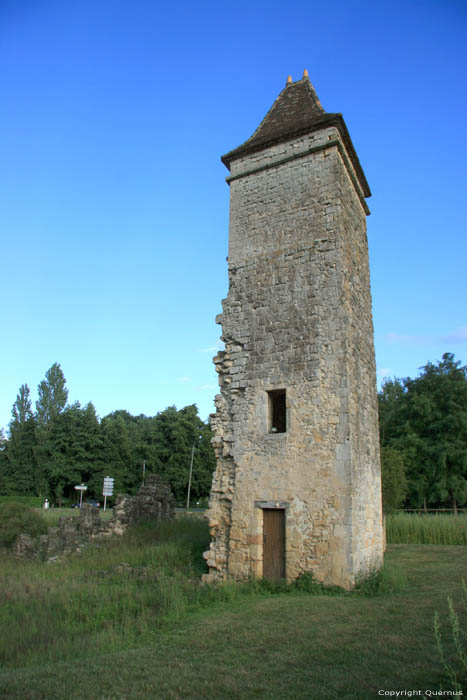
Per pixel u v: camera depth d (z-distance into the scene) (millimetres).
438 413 37219
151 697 5352
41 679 5938
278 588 10766
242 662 6336
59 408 55906
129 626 8266
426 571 12633
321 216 13070
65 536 18781
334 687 5457
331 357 11938
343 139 14047
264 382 12711
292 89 15836
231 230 14516
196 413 51406
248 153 14812
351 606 8977
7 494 51875
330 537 10867
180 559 13820
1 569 15727
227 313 13891
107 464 50844
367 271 15664
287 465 11797
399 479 25094
